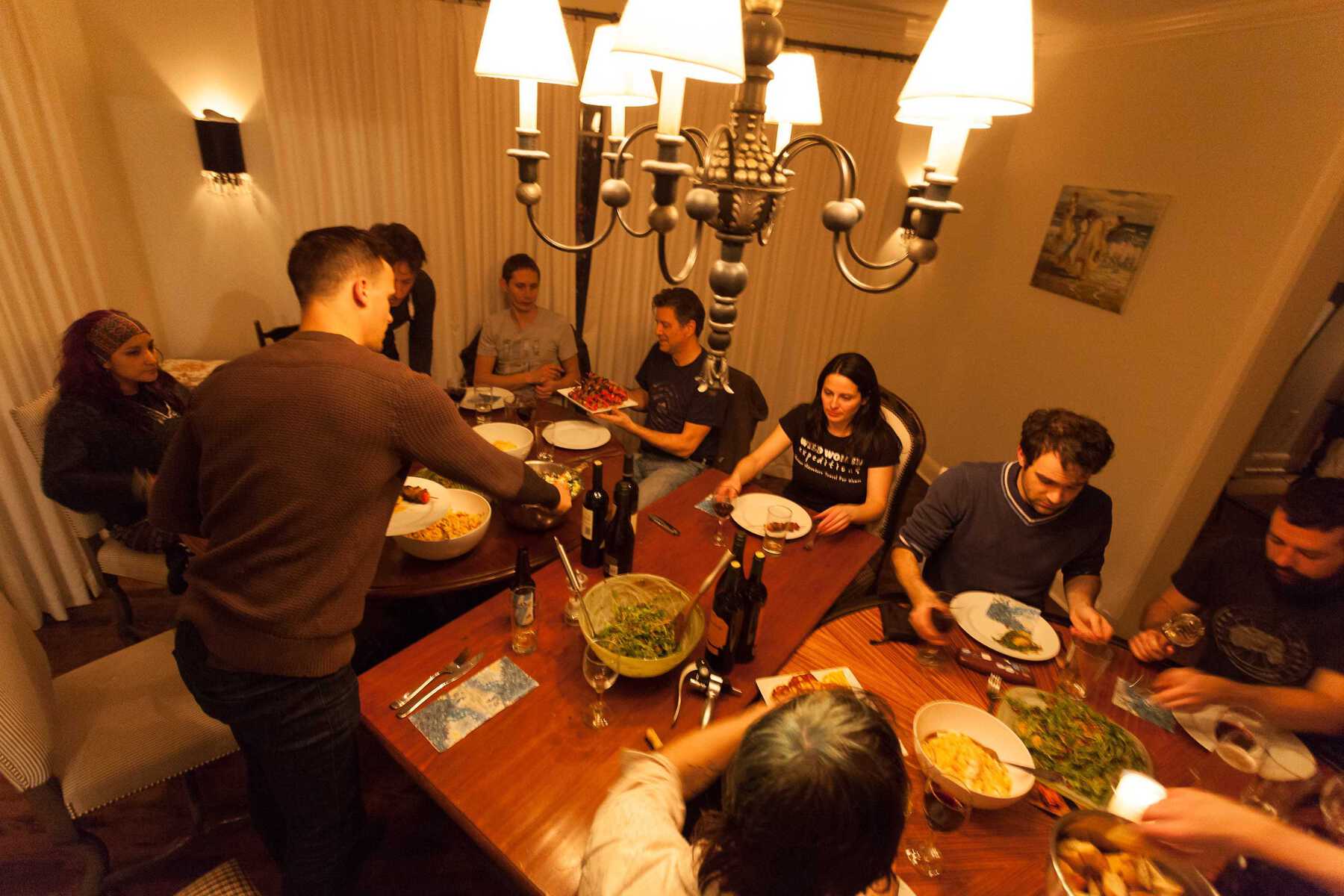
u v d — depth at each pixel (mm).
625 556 1680
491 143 3115
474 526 1776
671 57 759
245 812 1919
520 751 1216
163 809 1930
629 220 3529
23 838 1828
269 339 2982
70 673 1683
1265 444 4289
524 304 3084
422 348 2973
